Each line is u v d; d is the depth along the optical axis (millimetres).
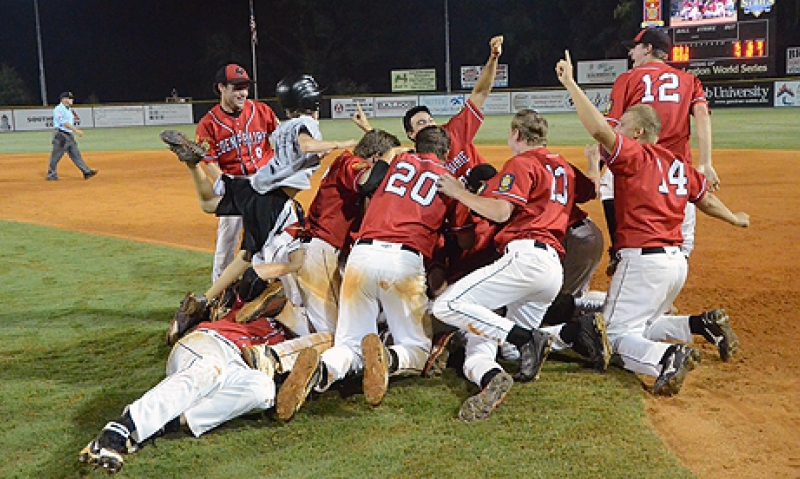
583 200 4867
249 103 6375
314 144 4508
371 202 4617
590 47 46812
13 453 3865
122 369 5027
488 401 4074
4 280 7555
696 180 4742
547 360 4984
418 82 44438
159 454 3787
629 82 5562
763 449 3820
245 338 4391
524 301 4676
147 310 6406
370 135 4883
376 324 4695
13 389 4688
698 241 8688
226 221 6152
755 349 5172
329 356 4266
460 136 5520
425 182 4551
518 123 4621
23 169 18906
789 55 34250
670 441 3900
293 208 5016
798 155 15961
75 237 9828
